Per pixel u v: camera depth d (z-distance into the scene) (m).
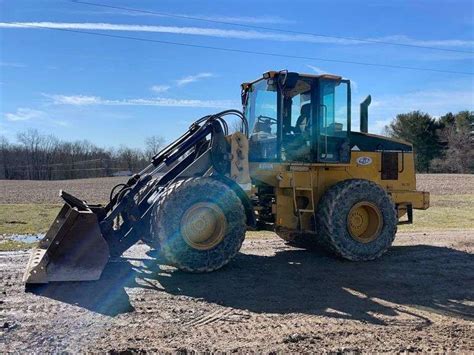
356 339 4.20
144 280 6.12
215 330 4.39
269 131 7.68
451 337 4.29
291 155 7.60
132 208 6.39
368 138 8.39
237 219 6.62
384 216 7.76
